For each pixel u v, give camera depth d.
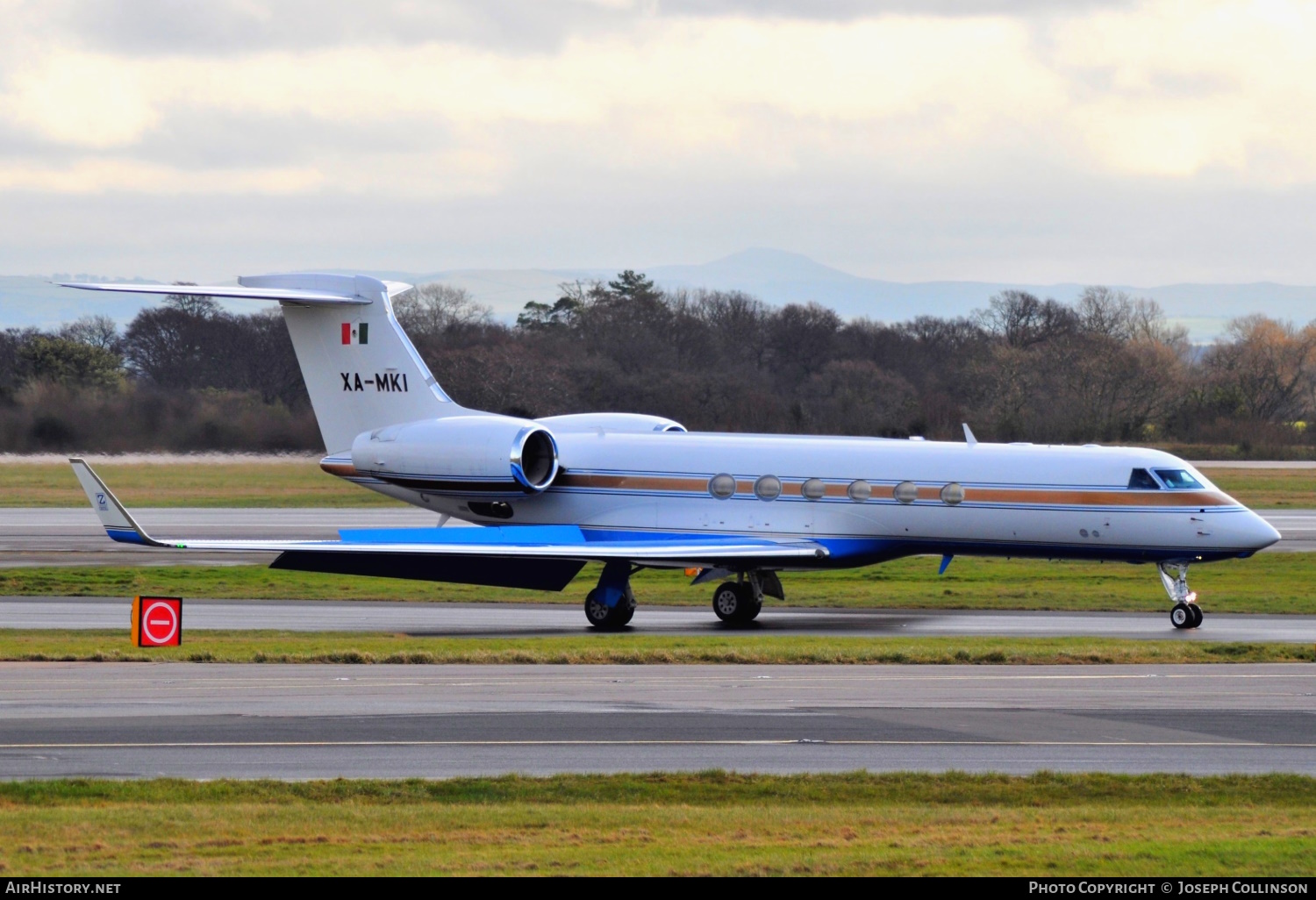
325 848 42.41
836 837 44.28
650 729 61.97
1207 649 88.88
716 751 57.81
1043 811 48.72
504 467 119.75
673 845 43.12
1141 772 55.19
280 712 65.00
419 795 50.12
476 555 109.06
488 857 41.50
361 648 88.44
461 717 64.38
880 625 110.00
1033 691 72.81
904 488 112.88
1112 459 109.38
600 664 83.19
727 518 117.69
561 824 45.88
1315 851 42.50
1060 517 108.62
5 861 40.59
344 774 53.56
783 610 121.50
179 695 69.62
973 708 67.81
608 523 122.19
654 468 121.62
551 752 57.41
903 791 51.53
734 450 119.69
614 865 40.69
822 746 58.91
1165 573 109.25
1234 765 56.47
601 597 108.75
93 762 54.84
